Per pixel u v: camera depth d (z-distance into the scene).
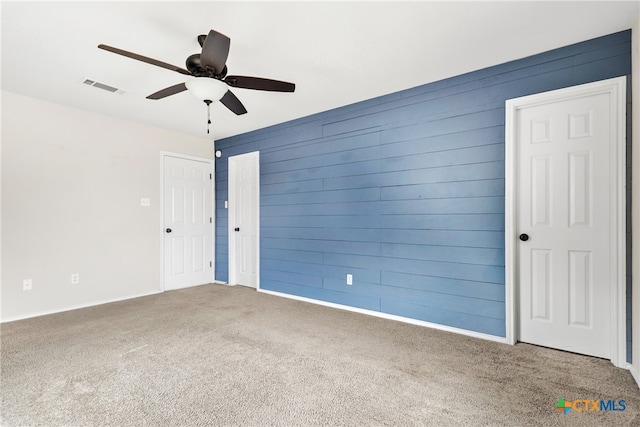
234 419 1.53
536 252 2.40
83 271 3.52
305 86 2.91
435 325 2.79
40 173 3.21
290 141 3.92
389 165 3.09
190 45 2.20
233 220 4.75
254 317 3.11
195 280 4.68
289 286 3.93
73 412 1.58
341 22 1.95
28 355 2.23
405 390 1.78
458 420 1.52
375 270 3.17
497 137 2.51
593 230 2.19
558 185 2.32
